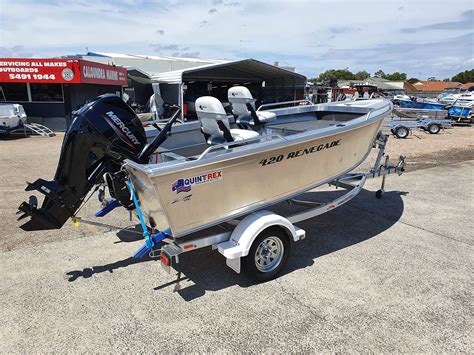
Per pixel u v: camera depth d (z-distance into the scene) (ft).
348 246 13.57
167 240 10.82
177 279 11.37
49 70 47.65
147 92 83.92
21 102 51.31
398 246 13.53
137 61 91.09
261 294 10.51
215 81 85.97
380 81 191.62
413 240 14.05
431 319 9.28
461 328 8.93
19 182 22.65
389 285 10.88
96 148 10.94
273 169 11.05
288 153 11.07
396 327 8.98
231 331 8.92
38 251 13.19
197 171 9.39
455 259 12.49
